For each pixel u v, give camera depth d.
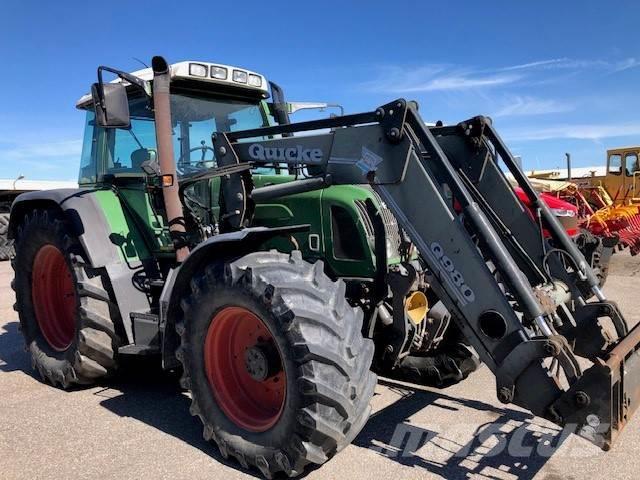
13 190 15.98
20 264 4.64
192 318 3.12
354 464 2.97
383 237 3.52
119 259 4.04
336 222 3.63
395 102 2.88
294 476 2.80
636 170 15.89
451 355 3.96
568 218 7.81
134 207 4.27
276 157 3.45
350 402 2.68
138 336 3.87
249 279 2.82
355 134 3.06
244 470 2.96
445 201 2.78
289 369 2.68
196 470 2.96
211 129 4.41
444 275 2.79
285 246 3.82
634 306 6.75
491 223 3.47
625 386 2.61
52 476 2.93
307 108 5.18
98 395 4.12
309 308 2.70
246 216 3.66
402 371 4.20
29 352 4.58
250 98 4.70
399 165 2.89
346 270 3.61
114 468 3.00
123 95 3.51
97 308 3.97
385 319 3.48
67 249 4.09
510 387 2.60
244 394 3.15
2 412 3.80
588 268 3.32
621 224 11.20
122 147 4.37
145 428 3.52
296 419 2.66
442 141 3.63
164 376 4.55
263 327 3.04
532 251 3.45
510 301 3.03
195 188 4.11
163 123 3.69
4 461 3.10
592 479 2.80
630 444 3.16
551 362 2.68
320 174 3.31
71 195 4.20
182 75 4.03
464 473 2.88
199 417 3.34
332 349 2.65
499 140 3.49
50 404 3.95
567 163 14.79
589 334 3.21
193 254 3.05
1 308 7.46
